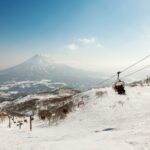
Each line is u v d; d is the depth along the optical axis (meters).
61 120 70.25
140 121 37.16
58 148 23.36
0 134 50.22
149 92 71.31
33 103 188.38
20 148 27.08
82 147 22.33
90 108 69.31
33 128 69.06
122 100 65.75
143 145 19.52
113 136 25.58
